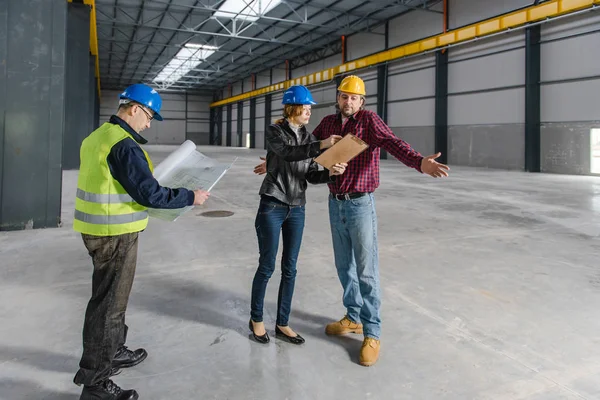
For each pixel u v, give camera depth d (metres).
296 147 2.21
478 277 3.72
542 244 4.86
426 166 2.08
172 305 3.06
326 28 21.91
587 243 4.91
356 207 2.37
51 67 5.20
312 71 28.00
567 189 9.91
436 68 18.16
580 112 13.36
